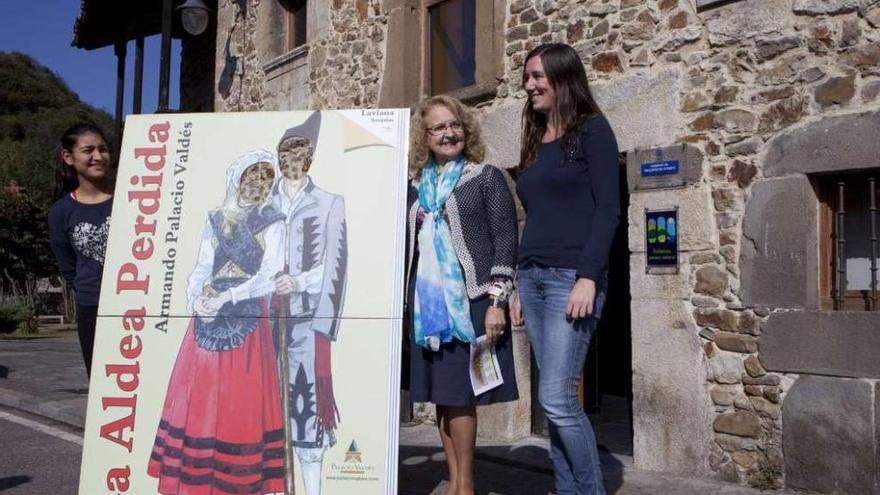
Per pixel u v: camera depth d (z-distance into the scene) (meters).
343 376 2.76
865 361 3.37
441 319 3.01
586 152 2.72
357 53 6.20
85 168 3.52
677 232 4.02
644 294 4.15
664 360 4.06
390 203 2.90
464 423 3.12
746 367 3.76
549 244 2.76
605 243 2.61
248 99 7.67
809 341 3.54
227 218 2.95
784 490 3.60
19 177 24.61
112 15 10.06
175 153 3.04
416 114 3.24
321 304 2.83
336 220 2.90
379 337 2.78
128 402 2.84
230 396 2.80
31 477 4.20
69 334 17.58
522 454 4.51
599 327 6.21
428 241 3.10
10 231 20.86
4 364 9.38
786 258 3.64
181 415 2.81
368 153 2.96
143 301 2.91
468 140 3.21
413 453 4.54
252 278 2.88
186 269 2.92
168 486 2.77
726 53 3.88
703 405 3.91
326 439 2.73
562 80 2.78
